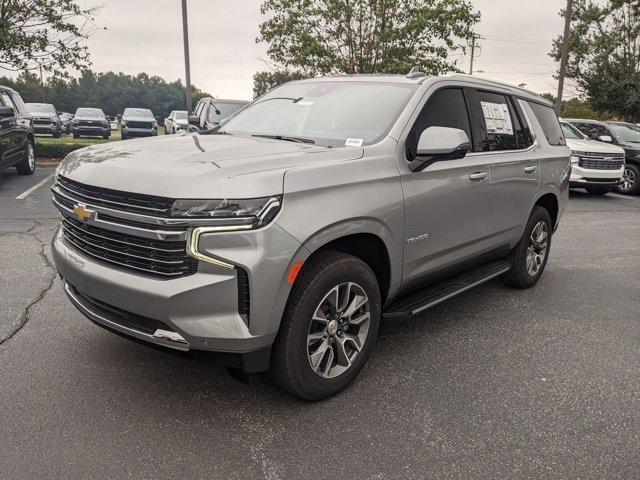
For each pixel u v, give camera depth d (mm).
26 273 5281
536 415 3156
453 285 4238
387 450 2771
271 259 2672
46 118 28297
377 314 3420
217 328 2668
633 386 3555
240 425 2938
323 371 3191
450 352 3967
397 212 3369
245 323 2719
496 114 4660
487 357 3908
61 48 14906
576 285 5801
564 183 5664
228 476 2527
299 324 2922
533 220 5230
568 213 10844
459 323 4559
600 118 25547
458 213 3988
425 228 3666
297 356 2961
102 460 2594
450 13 15852
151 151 3146
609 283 5930
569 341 4262
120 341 3877
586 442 2908
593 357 3979
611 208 11766
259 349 2801
